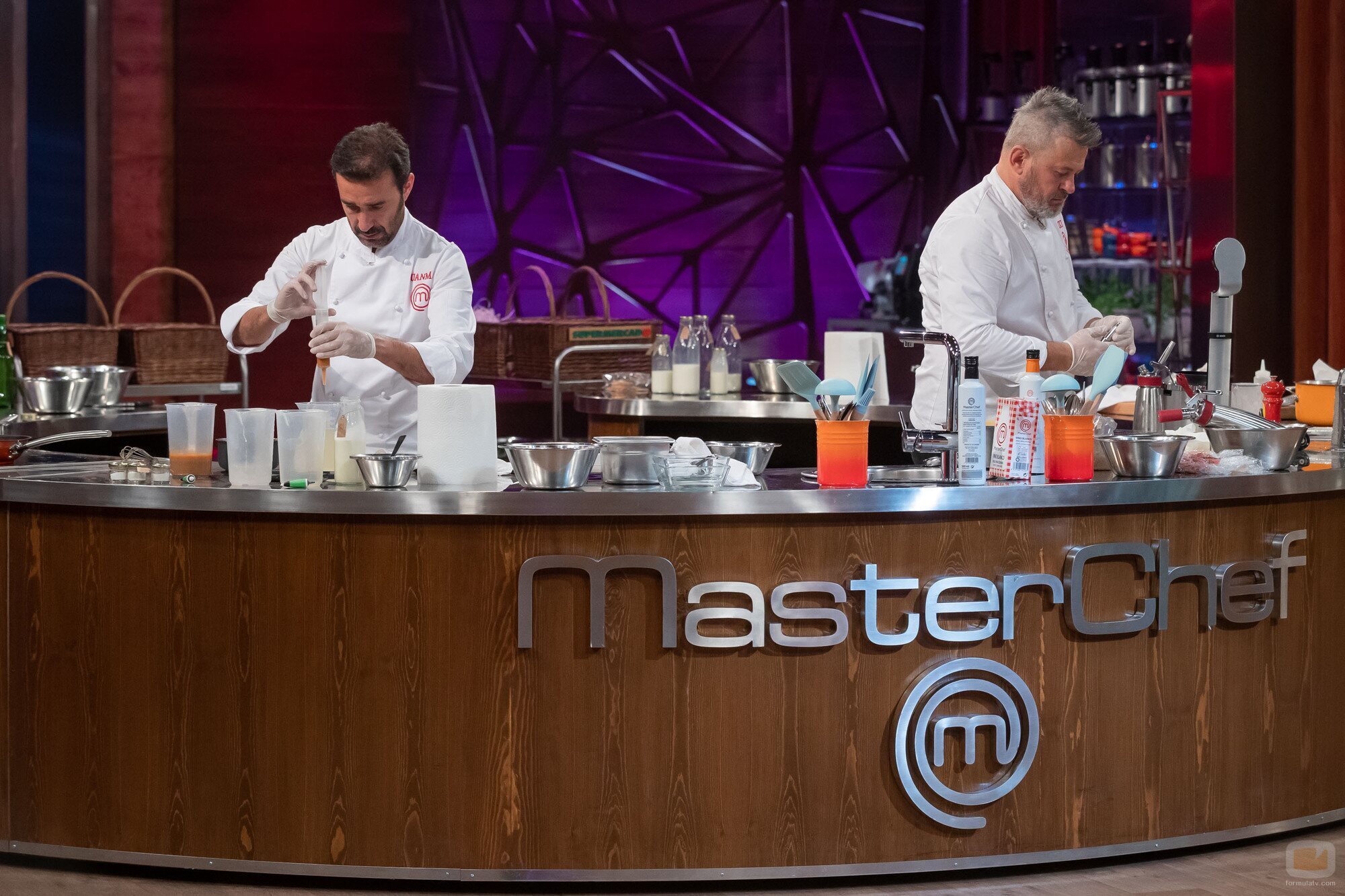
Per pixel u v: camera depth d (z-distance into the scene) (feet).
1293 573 16.57
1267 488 16.07
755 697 14.74
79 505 15.01
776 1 39.14
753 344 39.83
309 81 36.94
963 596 15.10
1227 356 19.12
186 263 36.55
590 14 38.55
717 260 39.58
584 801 14.67
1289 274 33.12
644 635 14.58
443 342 18.72
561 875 14.69
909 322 36.11
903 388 33.42
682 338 27.17
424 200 38.14
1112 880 15.37
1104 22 37.81
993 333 19.11
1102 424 17.39
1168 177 35.27
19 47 34.24
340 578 14.64
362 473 14.98
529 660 14.56
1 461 17.33
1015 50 38.65
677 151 39.24
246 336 18.97
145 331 26.25
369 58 37.29
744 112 39.37
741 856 14.80
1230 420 17.72
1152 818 15.87
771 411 25.58
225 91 36.47
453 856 14.73
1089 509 15.44
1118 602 15.62
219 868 15.02
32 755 15.40
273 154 36.81
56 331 25.75
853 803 14.97
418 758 14.69
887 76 39.63
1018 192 19.49
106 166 35.68
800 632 14.79
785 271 39.81
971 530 15.10
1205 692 16.07
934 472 16.40
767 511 14.51
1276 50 32.48
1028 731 15.24
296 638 14.74
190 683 14.96
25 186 34.71
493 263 38.65
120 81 35.70
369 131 18.25
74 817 15.34
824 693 14.85
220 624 14.87
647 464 15.08
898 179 39.96
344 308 19.66
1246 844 16.60
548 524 14.46
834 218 39.83
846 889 15.10
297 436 15.24
